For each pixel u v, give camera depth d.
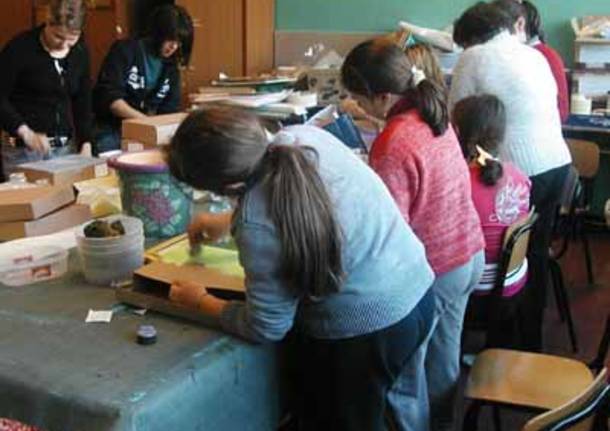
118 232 1.76
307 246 1.35
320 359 1.61
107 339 1.49
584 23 4.53
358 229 1.51
